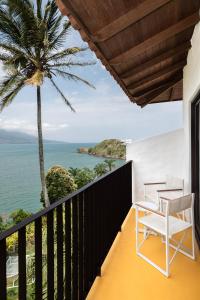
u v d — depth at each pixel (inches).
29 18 417.4
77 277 74.2
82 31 81.4
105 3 72.2
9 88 476.4
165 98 249.9
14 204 937.5
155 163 198.1
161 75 166.6
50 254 57.2
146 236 128.6
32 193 1106.1
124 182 157.1
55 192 627.8
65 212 65.9
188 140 155.9
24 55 471.2
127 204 169.9
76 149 2201.0
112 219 121.0
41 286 52.6
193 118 149.8
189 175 150.9
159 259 109.4
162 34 105.4
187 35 126.9
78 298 75.7
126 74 137.9
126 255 113.6
